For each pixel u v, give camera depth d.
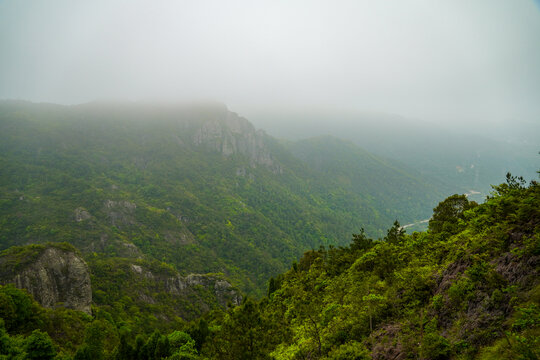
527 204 19.00
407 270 27.45
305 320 29.28
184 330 43.56
